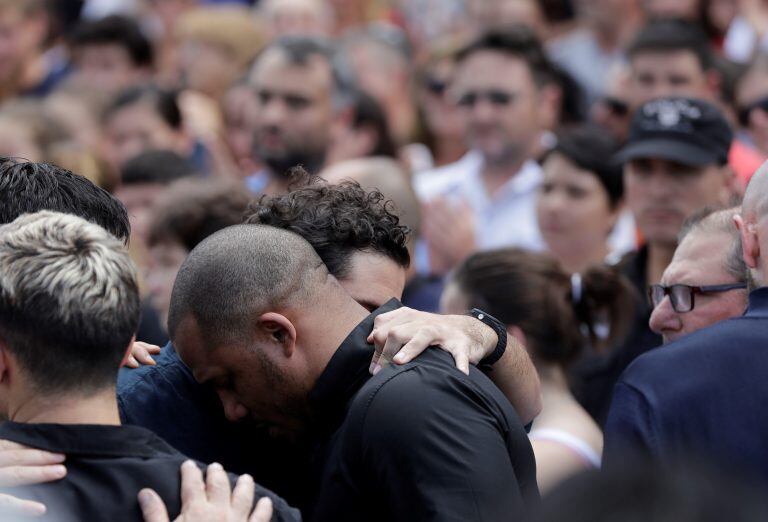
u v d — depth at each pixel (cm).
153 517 252
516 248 436
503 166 700
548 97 711
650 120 502
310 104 731
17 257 257
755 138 663
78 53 994
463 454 281
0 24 1020
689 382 306
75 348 256
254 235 307
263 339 303
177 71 995
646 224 500
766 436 298
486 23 967
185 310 306
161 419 323
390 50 960
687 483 180
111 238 267
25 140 731
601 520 178
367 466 287
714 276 349
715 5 850
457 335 307
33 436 255
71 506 252
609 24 904
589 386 436
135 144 791
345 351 305
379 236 326
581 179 578
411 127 850
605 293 439
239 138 853
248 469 329
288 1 1073
